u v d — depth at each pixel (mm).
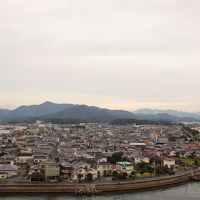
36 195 182125
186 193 192375
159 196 184375
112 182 197625
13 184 186250
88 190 185500
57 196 180625
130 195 185875
